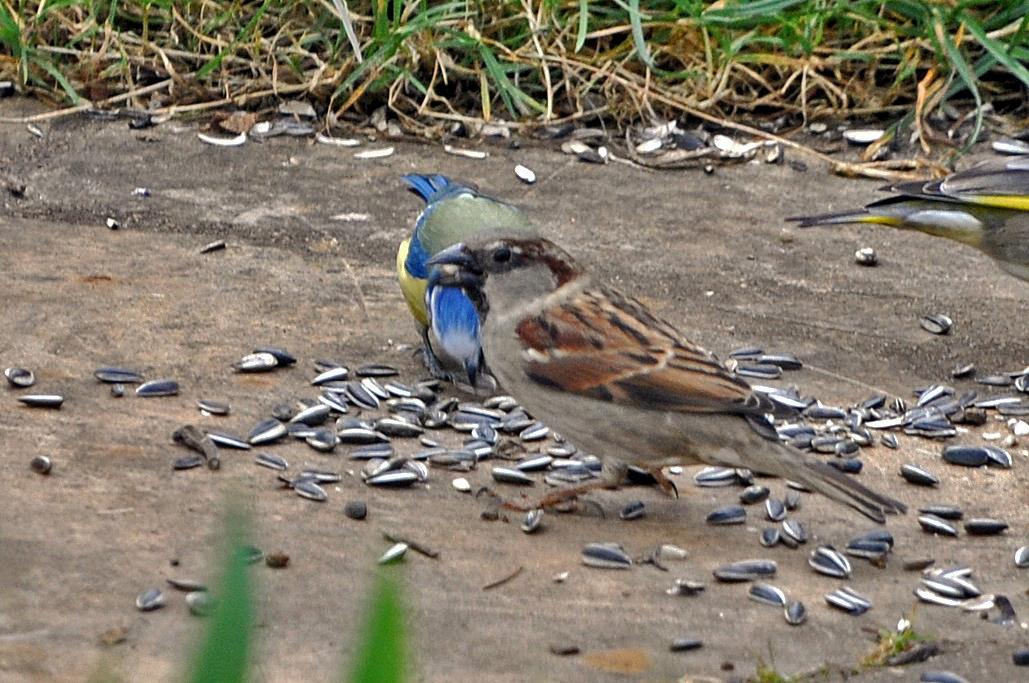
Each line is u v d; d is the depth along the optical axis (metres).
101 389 9.74
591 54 15.93
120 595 7.20
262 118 15.20
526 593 7.62
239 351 10.49
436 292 9.55
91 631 6.87
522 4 15.67
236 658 2.90
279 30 15.78
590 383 8.17
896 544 8.47
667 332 8.30
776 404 8.06
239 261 12.20
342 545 7.93
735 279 12.54
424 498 8.65
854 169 14.77
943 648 7.34
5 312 10.80
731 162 14.91
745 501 8.86
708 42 15.77
